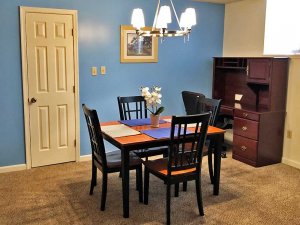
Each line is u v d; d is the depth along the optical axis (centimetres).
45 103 411
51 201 318
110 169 296
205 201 322
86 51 430
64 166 422
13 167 403
